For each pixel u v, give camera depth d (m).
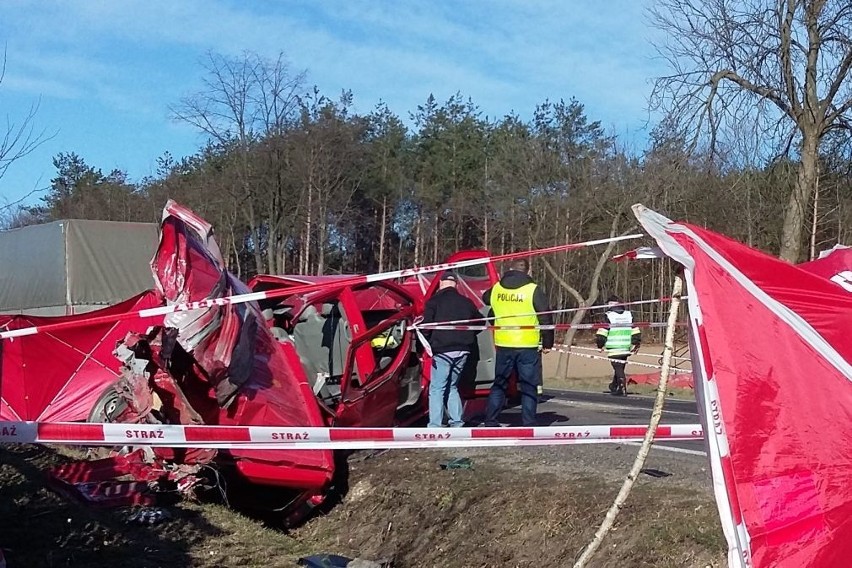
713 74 14.16
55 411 9.54
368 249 51.12
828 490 3.47
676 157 15.01
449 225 47.84
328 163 36.38
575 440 5.51
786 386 3.60
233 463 7.21
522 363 9.31
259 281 8.80
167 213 6.93
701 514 5.62
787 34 13.54
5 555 5.66
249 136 33.28
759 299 3.74
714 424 3.55
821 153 14.23
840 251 4.71
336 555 6.36
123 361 6.84
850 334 3.71
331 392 8.30
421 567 6.50
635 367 20.50
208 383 7.02
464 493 6.97
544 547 5.98
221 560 5.93
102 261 17.38
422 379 9.41
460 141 45.72
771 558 3.40
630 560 5.34
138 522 6.63
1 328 9.37
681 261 3.75
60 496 7.17
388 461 8.16
